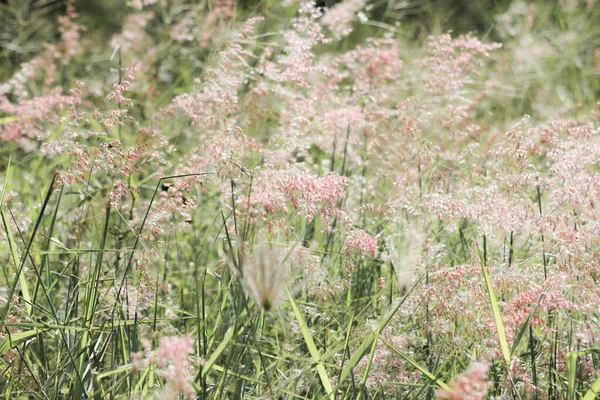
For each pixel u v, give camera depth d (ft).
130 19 27.53
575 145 15.25
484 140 19.95
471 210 14.32
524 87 27.07
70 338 13.52
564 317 13.43
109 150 13.58
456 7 35.96
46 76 26.20
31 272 16.02
